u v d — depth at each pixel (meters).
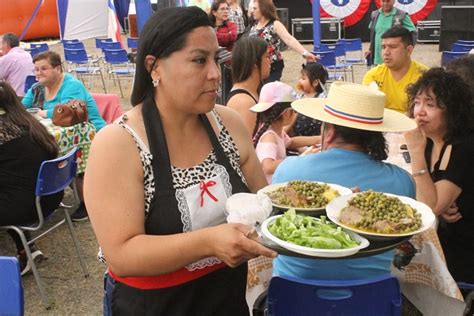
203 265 1.19
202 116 1.24
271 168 2.59
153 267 1.06
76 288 3.12
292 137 3.53
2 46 6.45
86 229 3.89
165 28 1.09
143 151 1.14
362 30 14.66
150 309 1.19
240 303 1.29
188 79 1.10
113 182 1.10
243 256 1.02
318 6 8.79
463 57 2.62
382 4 6.57
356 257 1.17
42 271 3.31
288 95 2.73
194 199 1.16
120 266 1.08
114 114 4.94
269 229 1.19
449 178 2.05
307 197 1.42
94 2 17.80
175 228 1.14
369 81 4.00
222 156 1.24
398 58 3.84
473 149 2.06
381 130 1.65
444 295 1.98
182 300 1.20
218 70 1.13
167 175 1.15
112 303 1.25
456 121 2.11
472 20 11.45
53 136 3.35
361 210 1.32
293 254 1.13
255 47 3.23
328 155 1.68
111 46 9.88
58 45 16.42
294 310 1.54
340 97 1.70
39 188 2.87
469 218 2.12
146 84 1.18
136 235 1.09
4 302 1.49
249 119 3.13
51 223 3.98
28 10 16.53
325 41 14.51
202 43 1.09
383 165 1.70
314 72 3.82
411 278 2.02
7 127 2.89
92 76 9.80
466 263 2.15
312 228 1.21
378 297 1.50
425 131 2.18
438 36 13.66
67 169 3.10
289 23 15.29
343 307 1.51
